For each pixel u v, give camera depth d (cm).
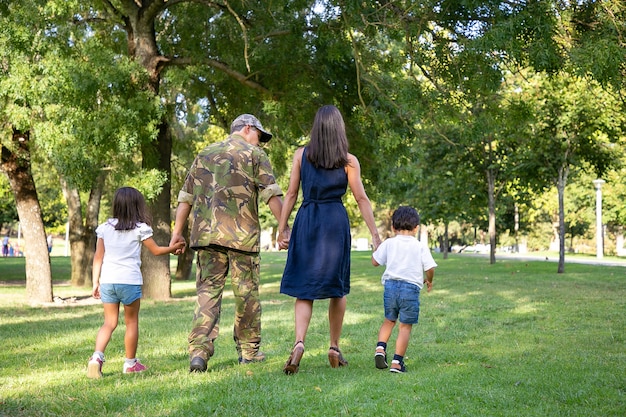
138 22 1638
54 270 3170
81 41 1513
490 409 395
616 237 6166
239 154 532
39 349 699
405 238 544
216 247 525
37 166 2236
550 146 2202
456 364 559
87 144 1388
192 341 516
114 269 518
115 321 526
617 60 1119
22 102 1437
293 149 2047
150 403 395
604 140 2280
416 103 1401
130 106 1409
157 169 1537
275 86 1645
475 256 4250
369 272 2659
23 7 1323
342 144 502
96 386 459
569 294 1386
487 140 2612
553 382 475
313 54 1625
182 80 1558
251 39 1579
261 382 455
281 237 524
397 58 1508
